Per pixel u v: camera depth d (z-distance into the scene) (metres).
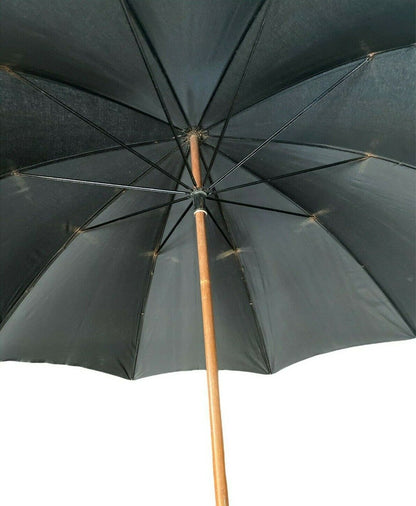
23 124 1.32
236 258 1.80
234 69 1.32
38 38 1.15
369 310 1.73
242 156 1.58
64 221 1.54
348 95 1.35
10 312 1.53
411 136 1.39
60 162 1.43
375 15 1.16
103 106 1.36
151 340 1.83
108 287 1.72
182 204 1.68
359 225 1.63
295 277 1.78
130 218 1.64
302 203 1.65
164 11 1.15
